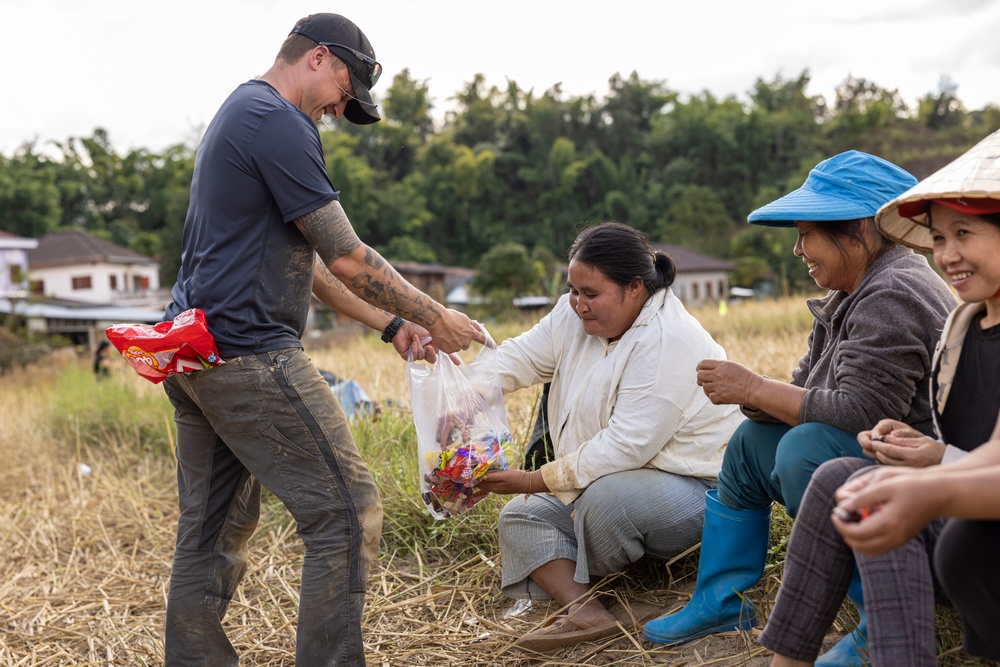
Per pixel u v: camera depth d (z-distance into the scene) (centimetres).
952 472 158
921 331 229
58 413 882
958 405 205
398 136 9675
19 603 411
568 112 9862
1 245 3469
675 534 299
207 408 268
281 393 260
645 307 308
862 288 240
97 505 567
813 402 233
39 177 7731
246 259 260
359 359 985
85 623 377
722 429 309
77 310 3741
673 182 8806
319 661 266
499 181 9112
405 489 427
